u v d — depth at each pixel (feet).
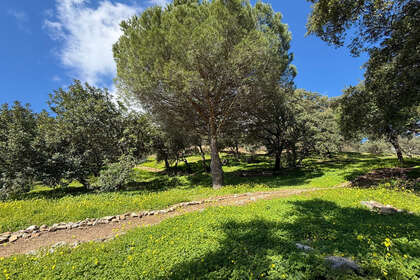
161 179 63.05
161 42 35.99
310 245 13.28
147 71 38.17
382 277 9.51
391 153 112.57
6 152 40.09
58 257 14.05
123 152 52.26
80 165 46.39
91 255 14.02
